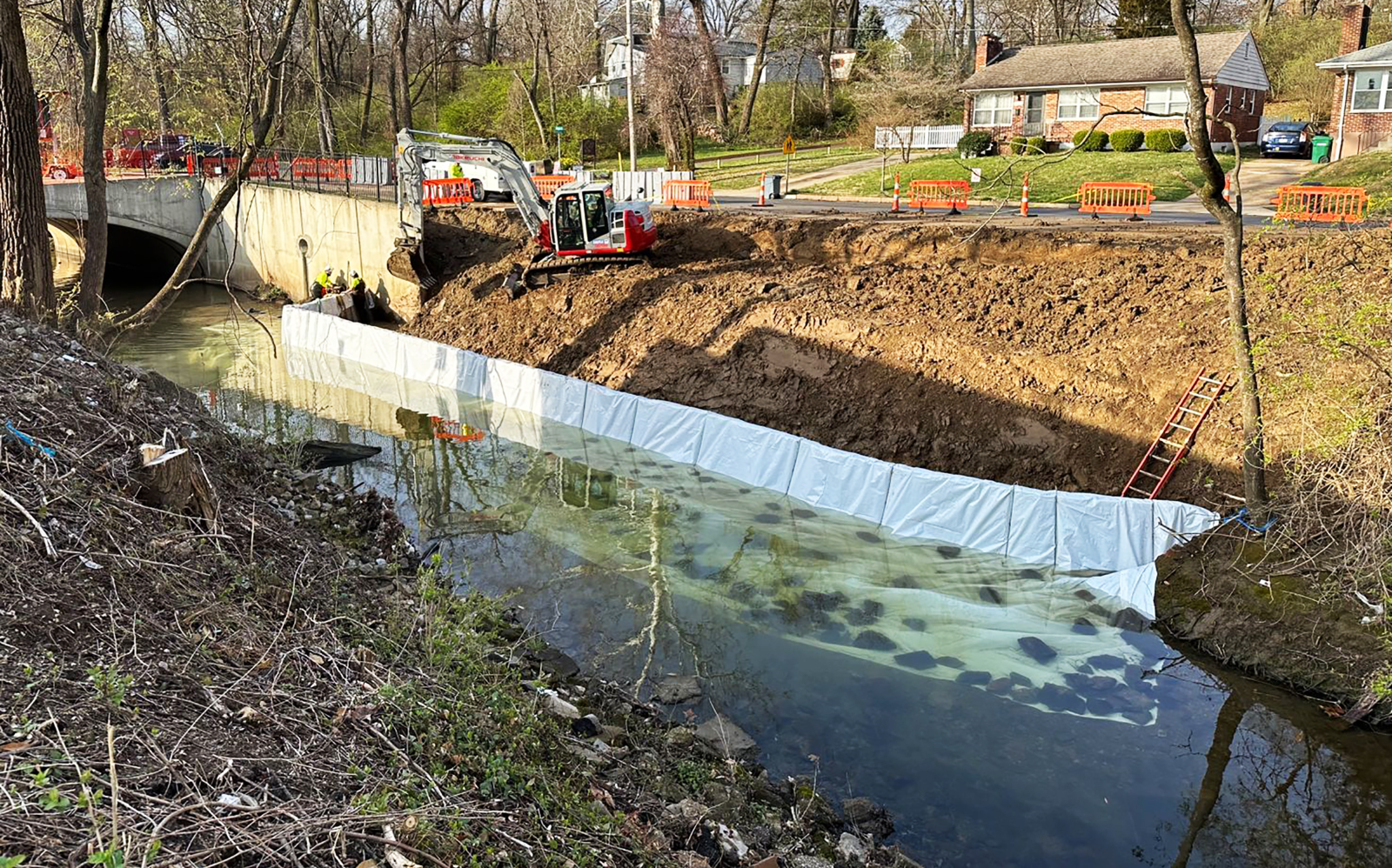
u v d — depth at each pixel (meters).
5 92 14.69
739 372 19.97
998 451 16.09
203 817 4.97
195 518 9.19
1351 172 28.58
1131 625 12.55
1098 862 8.48
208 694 6.33
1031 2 64.88
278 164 38.44
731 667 11.56
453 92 64.69
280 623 7.98
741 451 17.86
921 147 46.50
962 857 8.49
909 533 15.30
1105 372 15.89
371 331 26.70
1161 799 9.33
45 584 6.79
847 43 65.88
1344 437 11.66
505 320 26.12
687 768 8.91
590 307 24.50
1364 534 11.34
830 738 10.18
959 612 12.96
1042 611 12.98
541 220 27.72
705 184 33.00
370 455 19.20
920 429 17.03
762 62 56.50
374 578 10.56
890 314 19.16
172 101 24.30
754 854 7.60
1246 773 9.70
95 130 17.33
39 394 9.66
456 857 5.36
